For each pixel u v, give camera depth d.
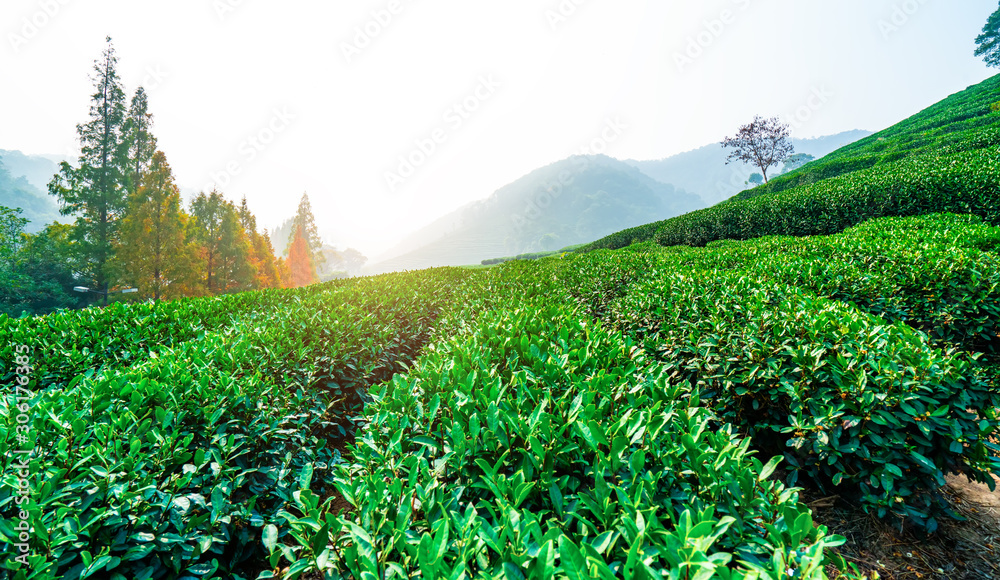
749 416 3.28
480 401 2.32
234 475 2.70
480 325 4.21
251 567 2.62
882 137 39.84
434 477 1.80
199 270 30.42
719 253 8.76
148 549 1.98
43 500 1.88
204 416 2.94
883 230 8.74
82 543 1.85
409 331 6.94
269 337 4.52
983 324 4.48
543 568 1.13
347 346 4.92
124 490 2.06
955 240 6.24
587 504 1.48
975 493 2.87
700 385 3.58
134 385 2.99
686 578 1.13
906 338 2.90
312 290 11.13
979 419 2.44
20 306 30.91
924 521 2.42
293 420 3.41
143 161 33.69
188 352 4.10
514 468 1.85
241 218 45.28
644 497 1.52
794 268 6.25
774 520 1.48
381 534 1.50
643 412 1.95
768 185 30.16
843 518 2.70
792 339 3.15
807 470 2.82
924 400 2.36
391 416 2.27
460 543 1.35
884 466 2.40
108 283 30.75
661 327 4.36
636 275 7.92
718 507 1.50
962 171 10.94
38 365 4.56
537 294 6.79
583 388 2.41
